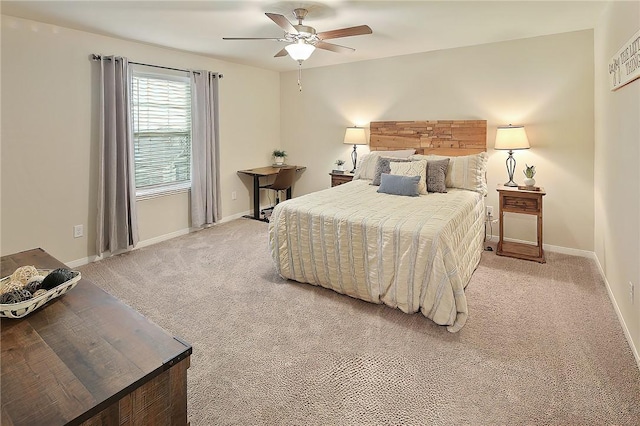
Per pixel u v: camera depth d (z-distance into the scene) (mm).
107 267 3611
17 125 3186
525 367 2043
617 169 2625
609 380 1920
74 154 3582
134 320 1322
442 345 2271
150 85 4285
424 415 1711
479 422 1663
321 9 2973
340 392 1869
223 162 5246
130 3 2811
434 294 2455
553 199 3955
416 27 3490
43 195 3400
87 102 3627
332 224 2881
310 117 5773
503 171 4199
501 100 4121
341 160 5484
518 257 3799
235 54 4629
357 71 5168
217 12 3021
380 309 2734
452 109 4445
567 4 2916
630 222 2270
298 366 2080
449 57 4391
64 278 1516
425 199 3457
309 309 2744
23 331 1243
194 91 4609
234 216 5539
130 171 3943
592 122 3660
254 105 5637
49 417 877
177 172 4715
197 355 2184
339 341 2328
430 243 2473
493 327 2467
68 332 1238
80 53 3531
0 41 3029
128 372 1033
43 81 3307
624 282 2402
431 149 4629
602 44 3158
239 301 2879
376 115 5082
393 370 2039
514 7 2969
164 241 4484
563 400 1786
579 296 2910
